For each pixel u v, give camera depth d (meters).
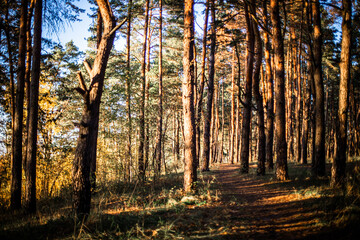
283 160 9.95
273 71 19.89
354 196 4.97
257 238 3.84
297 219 4.56
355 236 3.21
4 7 9.84
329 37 15.58
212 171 17.56
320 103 9.90
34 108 7.32
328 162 14.88
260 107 13.51
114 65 14.17
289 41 19.22
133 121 11.58
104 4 5.70
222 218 5.10
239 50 22.47
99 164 11.85
